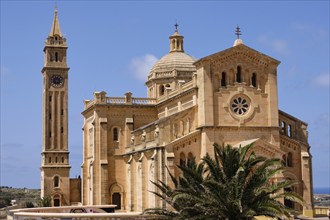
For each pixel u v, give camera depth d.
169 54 119.62
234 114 82.81
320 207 90.50
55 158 126.31
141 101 105.44
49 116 127.44
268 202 47.75
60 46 129.25
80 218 57.56
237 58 83.88
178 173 80.31
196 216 48.09
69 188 125.81
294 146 86.38
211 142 81.00
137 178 91.94
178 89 94.38
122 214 57.62
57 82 128.88
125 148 101.94
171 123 82.06
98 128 102.12
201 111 82.12
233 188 46.97
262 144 80.12
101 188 100.50
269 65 85.38
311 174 86.62
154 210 54.94
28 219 59.38
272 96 84.88
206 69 82.12
